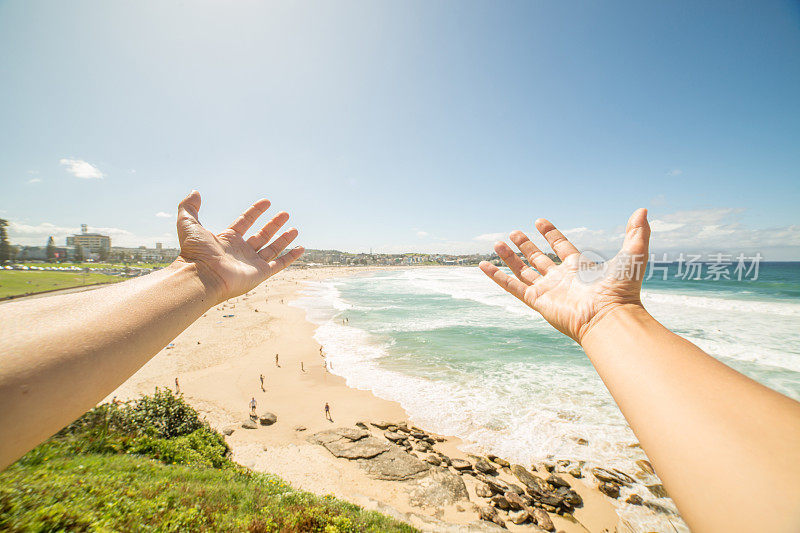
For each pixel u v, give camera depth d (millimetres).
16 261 114062
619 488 12328
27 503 4242
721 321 30500
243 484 8594
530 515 11531
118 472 6707
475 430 16266
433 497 12539
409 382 21953
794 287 52312
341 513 8055
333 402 19953
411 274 139000
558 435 15383
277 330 38781
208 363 27516
